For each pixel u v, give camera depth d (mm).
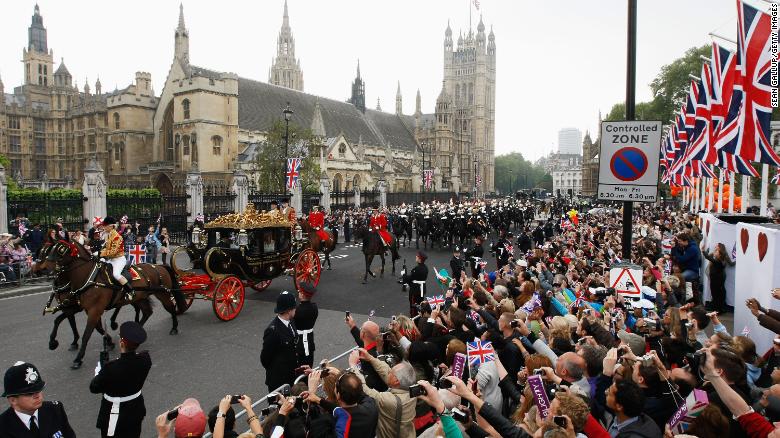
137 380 6730
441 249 37000
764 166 21328
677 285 13414
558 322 8148
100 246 21422
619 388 5094
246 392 10734
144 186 78750
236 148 76125
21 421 5141
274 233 19203
